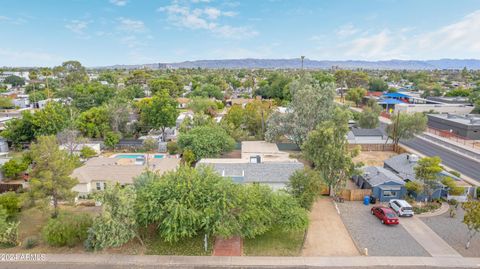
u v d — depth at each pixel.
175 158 39.22
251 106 55.97
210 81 141.75
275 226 23.47
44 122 47.66
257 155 37.75
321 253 20.61
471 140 54.31
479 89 100.31
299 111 42.78
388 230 23.83
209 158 38.94
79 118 52.88
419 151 46.91
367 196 29.44
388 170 34.16
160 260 19.78
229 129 49.66
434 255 20.36
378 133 51.62
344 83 128.38
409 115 48.44
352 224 24.88
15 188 31.20
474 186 30.38
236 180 29.84
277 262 19.59
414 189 28.31
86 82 124.38
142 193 21.05
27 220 25.44
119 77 176.62
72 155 36.78
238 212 20.61
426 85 126.06
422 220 25.52
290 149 44.06
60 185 24.50
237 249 20.98
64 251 20.80
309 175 25.84
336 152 28.61
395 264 19.39
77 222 21.36
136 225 20.48
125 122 55.25
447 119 60.03
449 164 40.25
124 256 20.20
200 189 21.02
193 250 20.86
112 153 46.50
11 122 48.28
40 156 24.27
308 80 48.44
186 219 19.88
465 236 22.81
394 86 142.75
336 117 32.91
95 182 30.84
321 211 27.39
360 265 19.31
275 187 30.08
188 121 52.38
